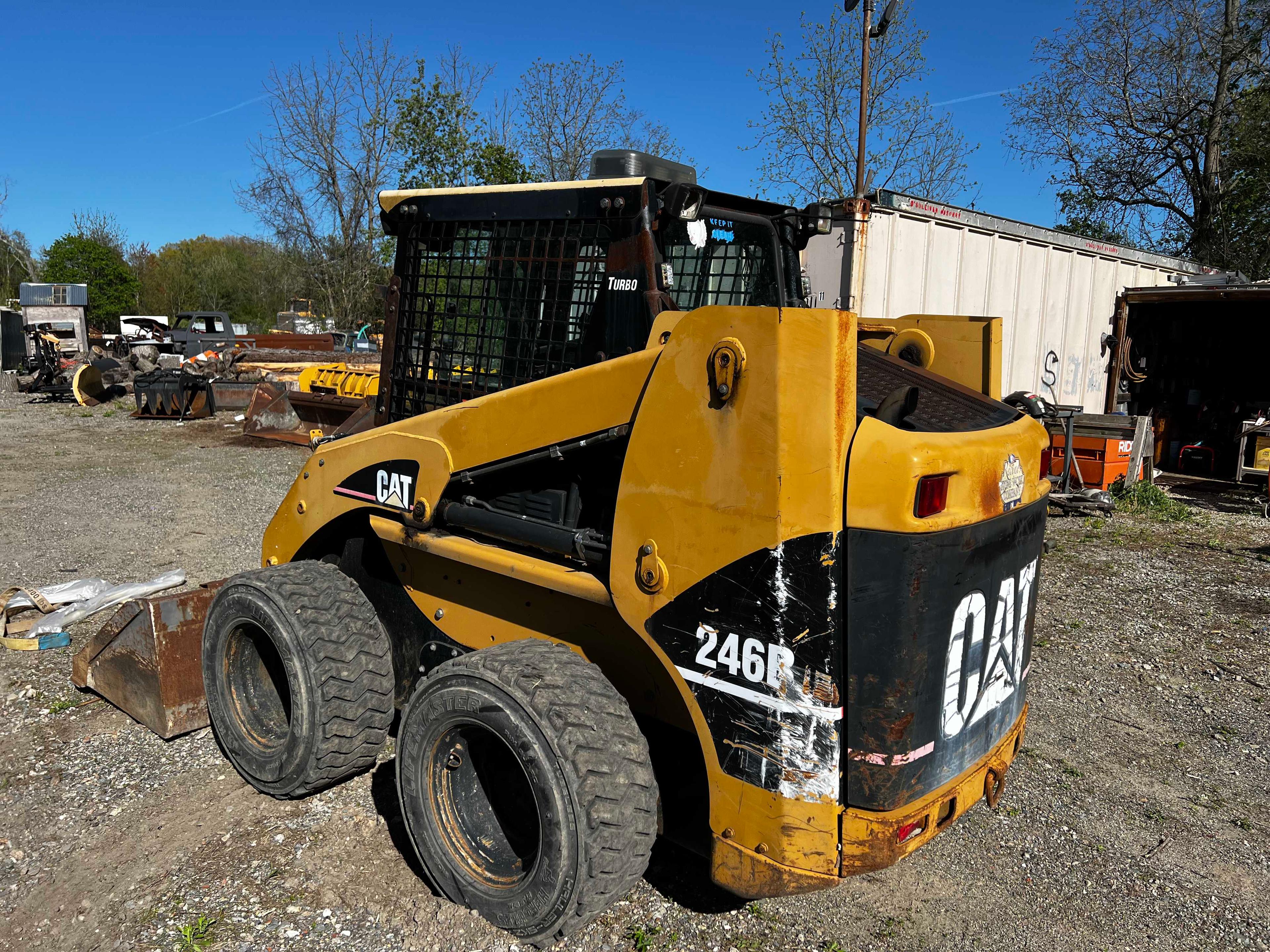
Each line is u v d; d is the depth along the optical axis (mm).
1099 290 11594
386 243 31766
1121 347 11695
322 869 2939
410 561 3279
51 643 4895
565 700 2367
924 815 2295
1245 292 10562
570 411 2574
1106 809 3533
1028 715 4414
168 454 12539
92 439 14055
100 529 7922
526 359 2881
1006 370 10273
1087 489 9445
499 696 2420
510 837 2701
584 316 2715
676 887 2912
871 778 2191
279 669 3521
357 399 12188
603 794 2309
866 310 8273
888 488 2066
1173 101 21578
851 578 2098
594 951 2596
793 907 2842
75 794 3408
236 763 3443
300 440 13633
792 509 2104
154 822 3227
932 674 2238
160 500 9281
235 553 7078
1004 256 9883
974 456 2285
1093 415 9836
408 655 3346
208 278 57750
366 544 3488
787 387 2080
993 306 9875
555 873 2344
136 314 59750
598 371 2496
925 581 2143
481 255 3014
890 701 2156
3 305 51156
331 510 3459
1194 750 4055
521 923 2465
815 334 2047
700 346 2223
